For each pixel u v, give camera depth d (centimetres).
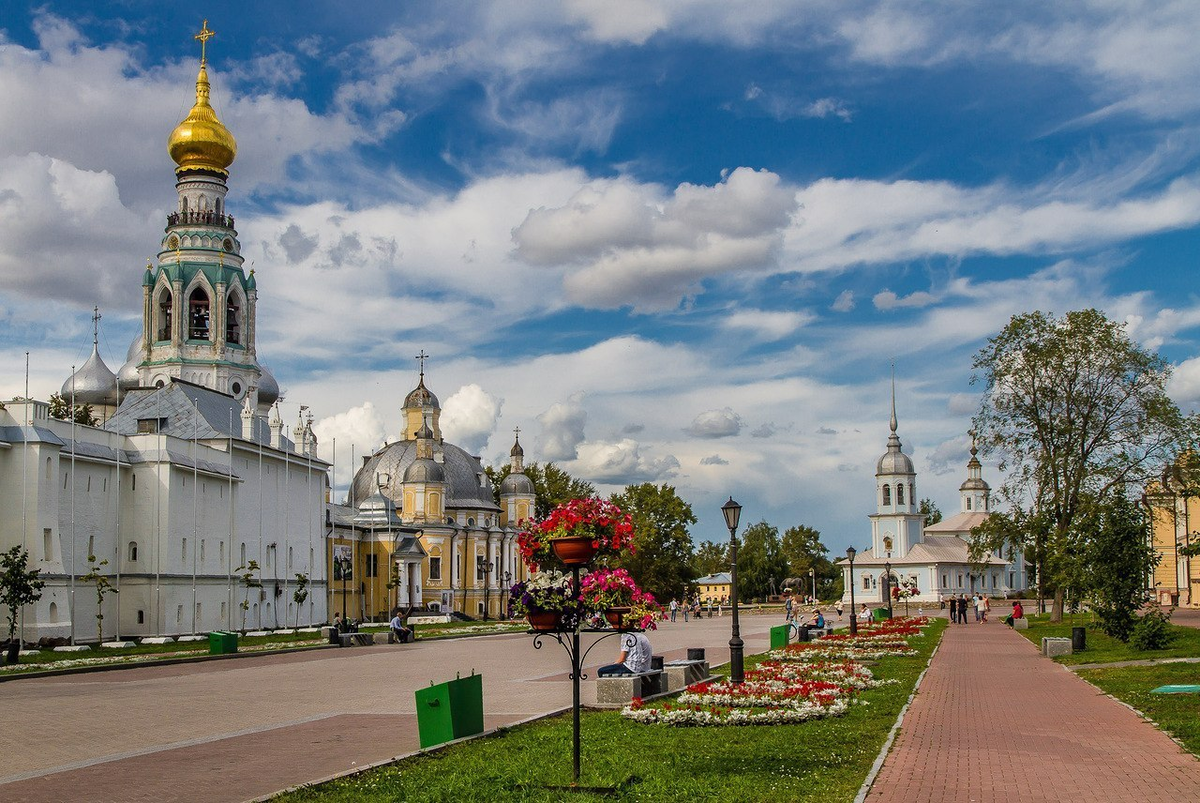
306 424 11712
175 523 7806
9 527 6600
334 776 1830
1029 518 7275
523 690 3472
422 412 15062
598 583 1830
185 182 11406
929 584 16775
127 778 1903
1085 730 2348
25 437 6662
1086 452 7338
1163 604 10269
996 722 2497
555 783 1756
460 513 14125
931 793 1683
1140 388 7288
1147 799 1622
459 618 13075
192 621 7925
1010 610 12719
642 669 2959
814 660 4359
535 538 1880
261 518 9306
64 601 6712
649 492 15112
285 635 8112
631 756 1991
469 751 2089
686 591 15250
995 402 7481
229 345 11375
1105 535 5006
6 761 2116
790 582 15200
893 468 17562
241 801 1691
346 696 3369
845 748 2086
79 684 3994
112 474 7575
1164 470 7150
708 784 1734
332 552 11350
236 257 11531
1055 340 7294
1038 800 1627
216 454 8525
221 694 3488
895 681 3456
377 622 12250
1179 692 2923
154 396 9031
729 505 3316
